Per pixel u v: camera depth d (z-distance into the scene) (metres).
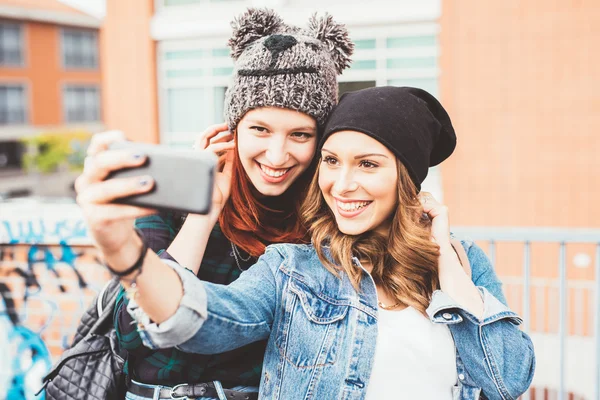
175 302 0.96
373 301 1.29
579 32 5.51
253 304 1.20
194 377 1.31
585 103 5.57
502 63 5.77
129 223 0.85
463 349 1.29
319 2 6.40
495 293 1.44
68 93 27.94
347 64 1.55
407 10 6.07
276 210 1.51
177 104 7.48
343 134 1.27
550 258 5.50
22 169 24.73
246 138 1.39
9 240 2.70
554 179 5.74
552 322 5.16
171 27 7.21
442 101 5.98
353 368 1.23
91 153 0.88
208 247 1.43
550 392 3.74
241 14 1.47
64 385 1.42
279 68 1.33
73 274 2.71
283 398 1.23
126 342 1.22
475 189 5.98
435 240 1.38
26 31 26.05
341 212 1.30
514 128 5.80
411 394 1.25
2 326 2.76
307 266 1.33
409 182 1.32
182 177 0.80
